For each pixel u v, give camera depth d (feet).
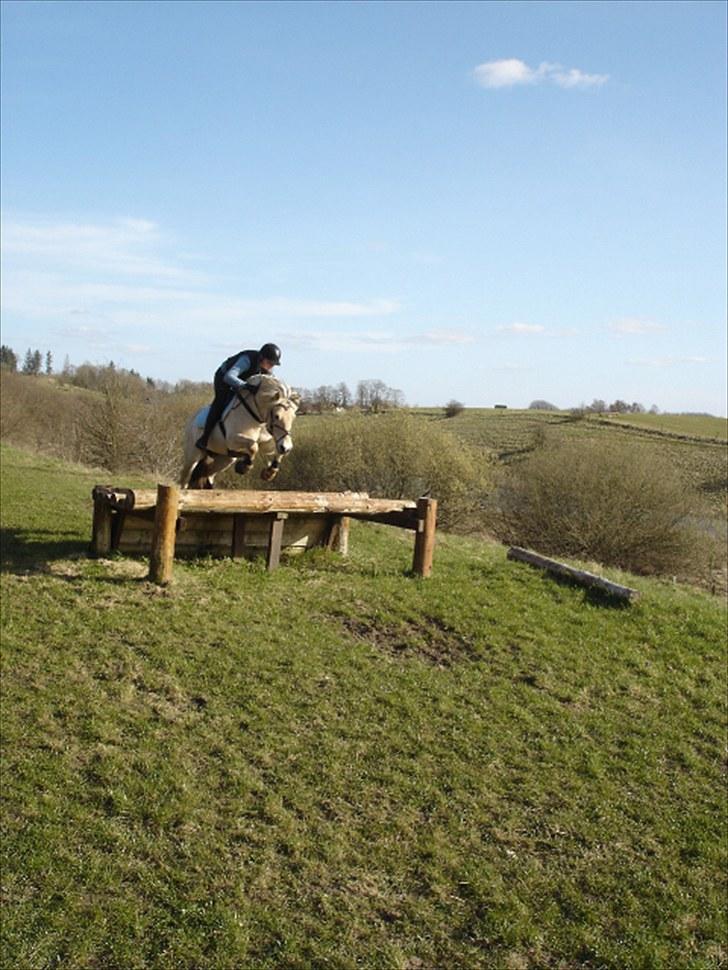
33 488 58.29
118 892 17.80
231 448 33.42
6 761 21.47
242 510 34.50
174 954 16.48
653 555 81.00
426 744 24.50
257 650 28.45
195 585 33.27
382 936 17.52
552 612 35.09
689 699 29.53
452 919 18.30
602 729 26.71
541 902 19.19
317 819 20.67
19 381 140.46
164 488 32.42
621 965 17.78
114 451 107.04
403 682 27.89
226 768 22.08
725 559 81.15
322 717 25.09
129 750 22.35
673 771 25.02
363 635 31.24
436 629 32.27
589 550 81.51
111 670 26.08
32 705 23.85
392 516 39.04
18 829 19.24
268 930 17.29
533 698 27.99
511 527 87.51
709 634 34.32
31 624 28.55
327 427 92.02
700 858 21.38
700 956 18.34
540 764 24.40
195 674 26.48
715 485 102.47
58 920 16.92
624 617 35.35
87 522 46.24
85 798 20.39
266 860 19.15
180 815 20.12
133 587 32.27
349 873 19.12
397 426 89.35
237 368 33.88
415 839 20.54
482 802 22.33
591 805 22.88
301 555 39.24
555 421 181.78
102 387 111.65
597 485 81.10
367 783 22.38
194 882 18.24
